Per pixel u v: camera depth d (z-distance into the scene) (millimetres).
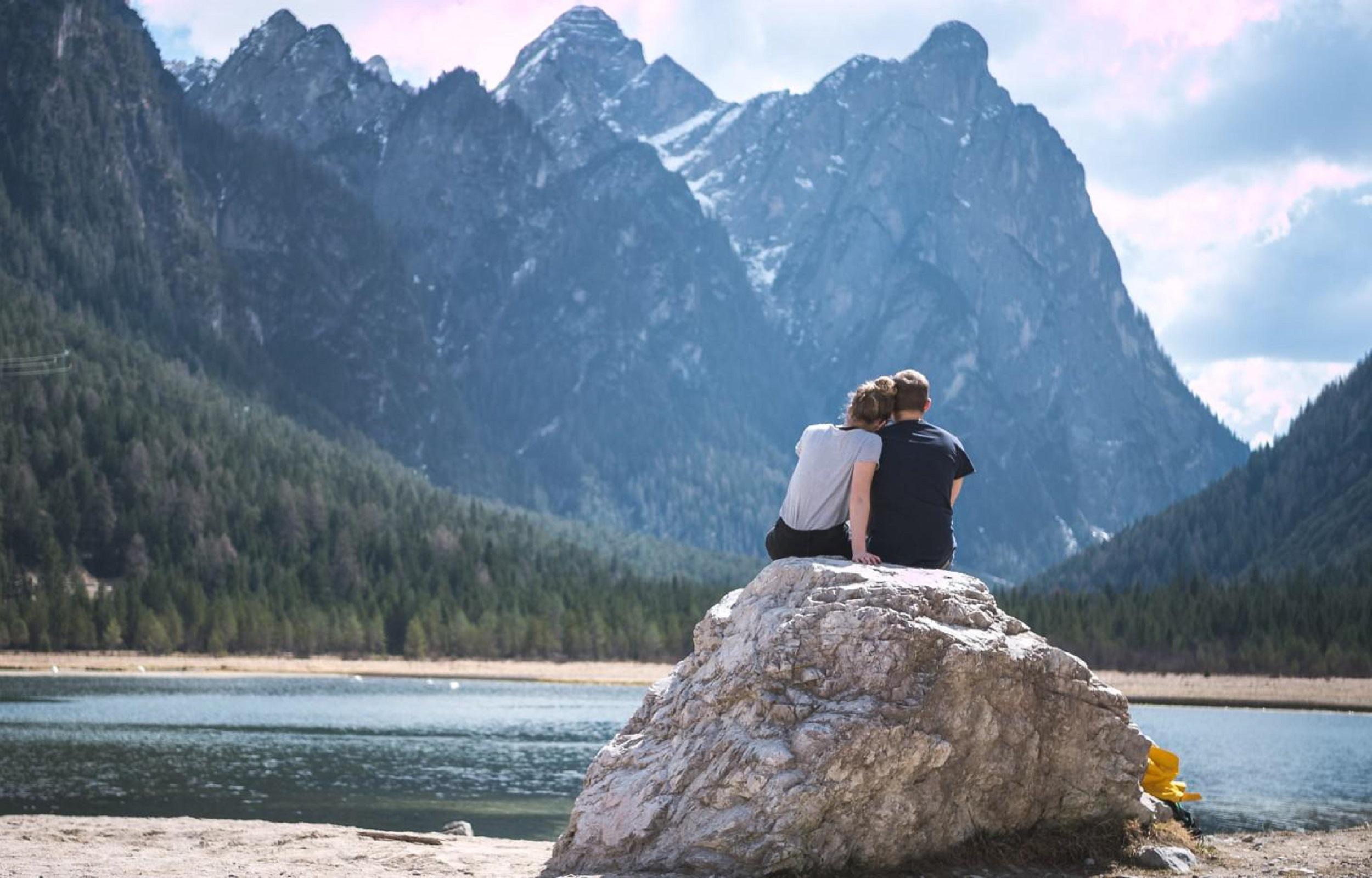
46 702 92062
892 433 12312
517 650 176750
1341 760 57906
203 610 170375
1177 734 80500
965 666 10953
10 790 37969
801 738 10648
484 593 196750
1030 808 11648
